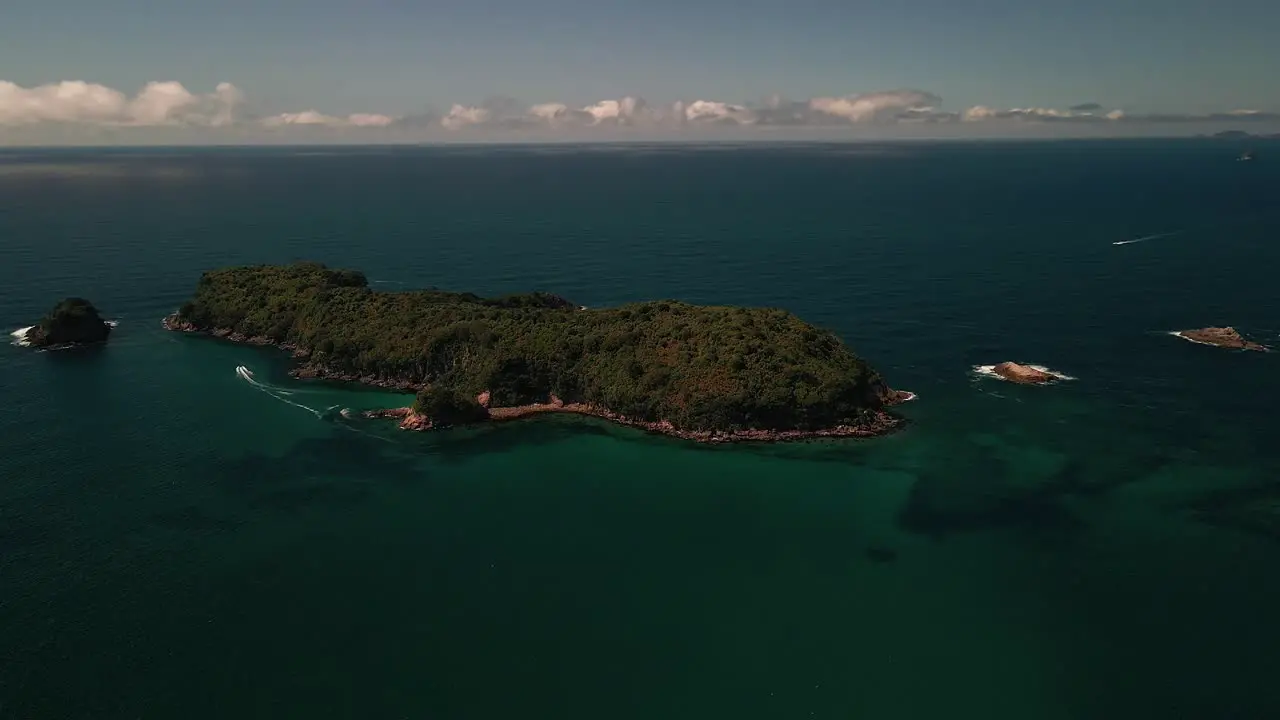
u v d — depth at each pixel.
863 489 110.69
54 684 73.19
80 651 77.31
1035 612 84.81
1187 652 78.62
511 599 87.06
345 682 74.44
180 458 119.62
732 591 88.75
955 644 80.31
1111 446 121.31
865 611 85.38
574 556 95.31
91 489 109.25
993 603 86.31
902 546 96.94
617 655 78.81
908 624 83.38
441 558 94.50
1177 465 114.81
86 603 84.50
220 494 108.88
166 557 93.44
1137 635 81.00
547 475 115.88
